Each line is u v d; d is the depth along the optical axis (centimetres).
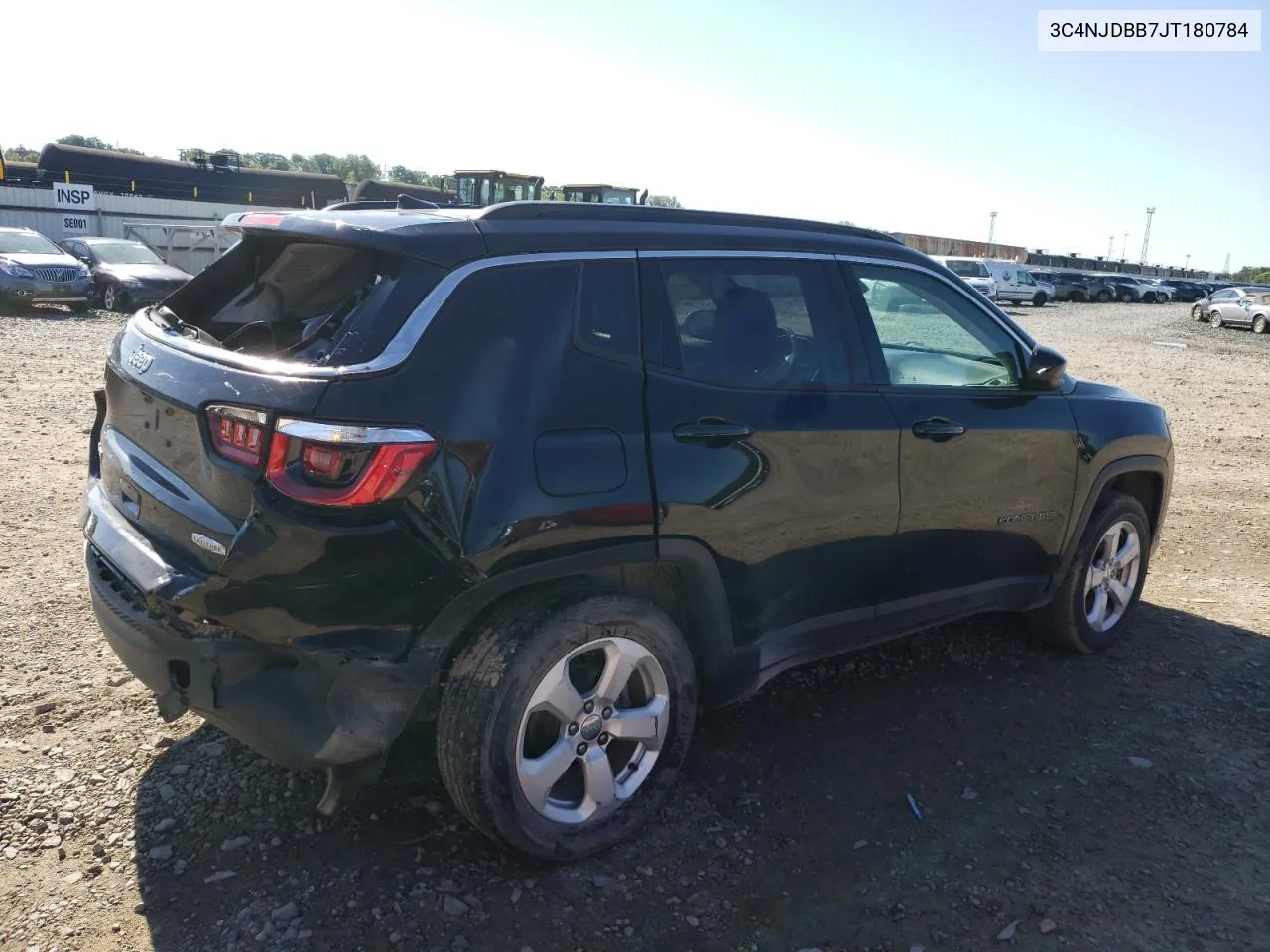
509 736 275
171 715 284
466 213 303
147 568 278
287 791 323
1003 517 404
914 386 376
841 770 357
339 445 249
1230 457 990
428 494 258
